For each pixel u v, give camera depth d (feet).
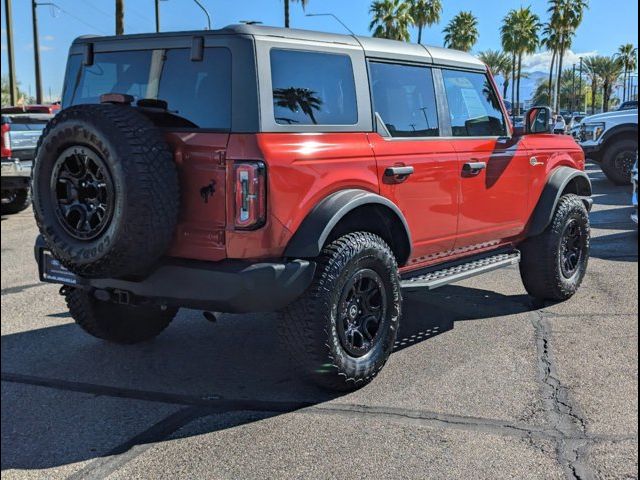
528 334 16.25
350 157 12.73
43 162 11.58
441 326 17.08
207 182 11.36
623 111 47.39
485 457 10.30
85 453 10.66
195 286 11.37
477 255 17.38
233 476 9.90
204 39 11.84
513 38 235.61
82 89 13.87
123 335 15.62
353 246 12.42
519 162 17.53
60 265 13.26
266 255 11.51
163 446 10.87
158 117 12.02
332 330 12.12
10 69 93.71
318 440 10.97
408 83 14.79
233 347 15.84
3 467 10.20
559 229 18.52
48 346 16.02
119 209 10.70
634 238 28.81
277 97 11.76
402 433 11.15
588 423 11.37
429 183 14.62
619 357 14.47
